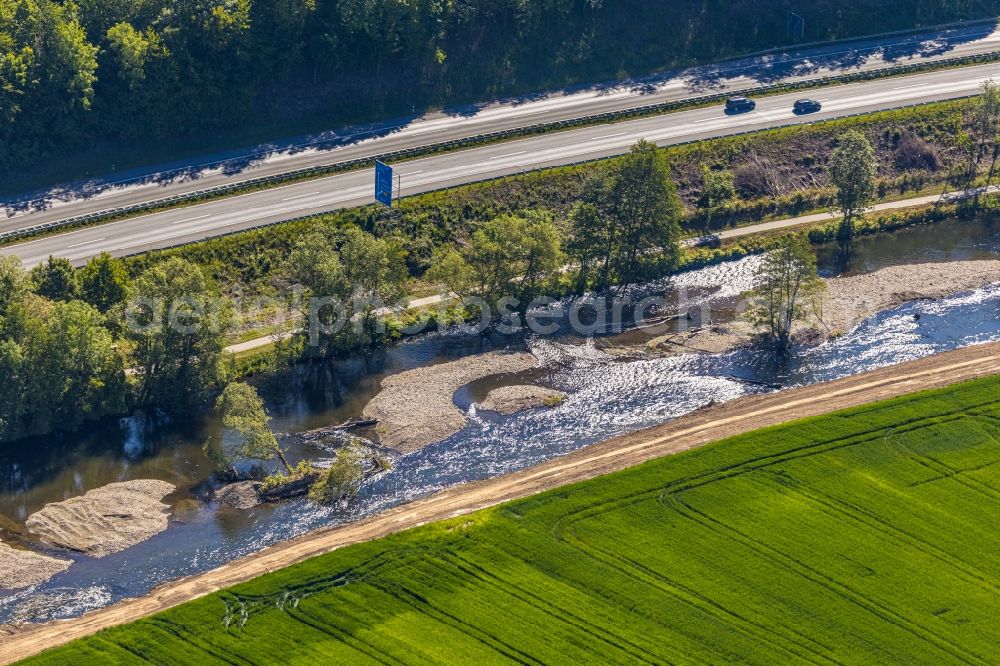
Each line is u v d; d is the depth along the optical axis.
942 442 137.50
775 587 118.06
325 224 163.62
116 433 140.00
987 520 126.88
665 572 119.19
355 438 140.50
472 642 111.44
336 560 120.06
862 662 111.06
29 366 135.75
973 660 111.50
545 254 158.50
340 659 109.50
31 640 112.44
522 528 124.12
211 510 130.00
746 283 169.12
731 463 133.62
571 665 109.50
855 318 163.25
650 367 153.50
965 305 166.50
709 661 110.50
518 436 141.62
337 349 153.00
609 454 137.62
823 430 139.00
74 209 166.00
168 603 116.88
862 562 121.19
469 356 154.50
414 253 165.50
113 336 144.88
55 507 128.75
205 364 142.50
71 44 171.38
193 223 164.38
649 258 168.50
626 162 161.75
